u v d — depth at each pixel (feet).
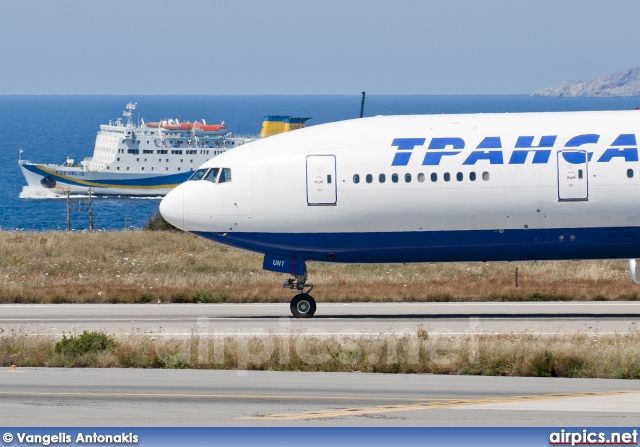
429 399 268.41
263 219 470.80
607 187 453.99
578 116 469.98
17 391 283.38
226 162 476.95
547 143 458.91
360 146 467.93
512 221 459.73
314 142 472.85
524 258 470.39
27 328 440.04
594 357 327.06
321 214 466.70
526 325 429.79
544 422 236.84
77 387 289.53
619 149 456.45
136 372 325.21
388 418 241.96
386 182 461.78
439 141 464.65
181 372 325.42
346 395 275.39
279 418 242.37
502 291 540.11
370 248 470.39
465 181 458.09
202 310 502.79
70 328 438.40
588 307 495.00
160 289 565.12
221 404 261.44
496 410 251.19
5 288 571.28
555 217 457.27
